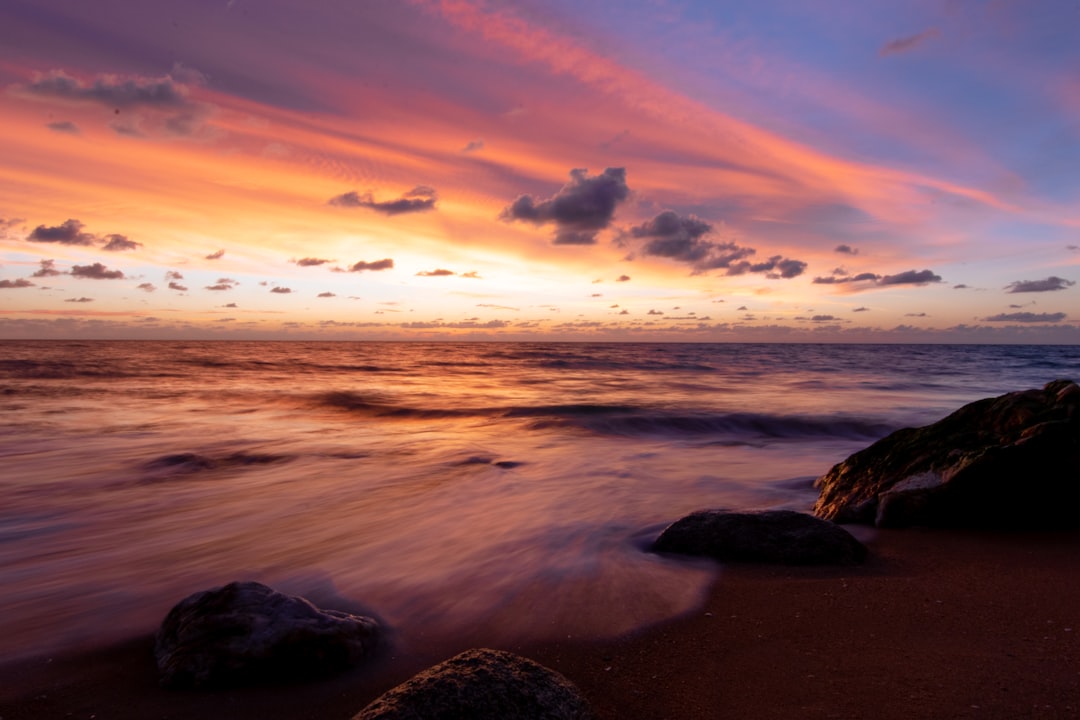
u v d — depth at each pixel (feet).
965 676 12.17
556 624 16.02
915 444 26.94
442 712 8.64
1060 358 230.68
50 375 113.09
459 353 303.68
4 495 31.71
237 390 91.30
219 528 25.67
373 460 41.78
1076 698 11.09
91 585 19.25
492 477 36.04
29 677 13.50
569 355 272.72
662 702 11.97
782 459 42.96
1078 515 23.12
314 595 18.16
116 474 36.96
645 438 54.08
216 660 12.94
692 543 21.62
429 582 19.17
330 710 11.99
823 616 15.99
